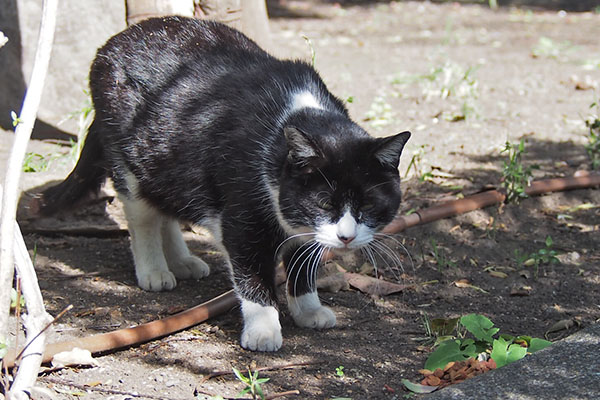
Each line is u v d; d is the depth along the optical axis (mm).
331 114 2068
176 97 2107
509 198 2414
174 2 2363
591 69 3539
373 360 2020
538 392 1909
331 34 4434
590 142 2596
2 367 1930
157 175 2125
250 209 2043
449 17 5133
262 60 2146
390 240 2301
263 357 2021
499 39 4352
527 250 2305
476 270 2246
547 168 2559
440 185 2479
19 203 2316
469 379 1937
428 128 2727
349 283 2193
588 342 1990
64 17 2611
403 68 3496
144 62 2139
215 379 1976
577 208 2422
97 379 1972
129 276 2225
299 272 2094
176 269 2229
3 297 1870
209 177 2076
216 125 2072
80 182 2234
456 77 3188
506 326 2096
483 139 2678
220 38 2164
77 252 2295
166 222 2221
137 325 2082
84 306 2129
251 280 2062
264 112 2066
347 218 2014
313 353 2033
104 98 2162
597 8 5383
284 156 2023
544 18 5121
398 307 2150
